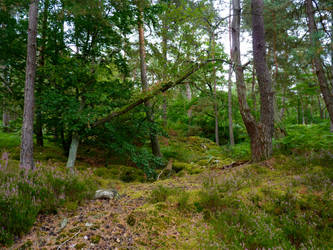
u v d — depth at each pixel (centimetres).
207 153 1245
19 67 869
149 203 421
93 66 781
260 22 692
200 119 1972
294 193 380
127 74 995
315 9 746
